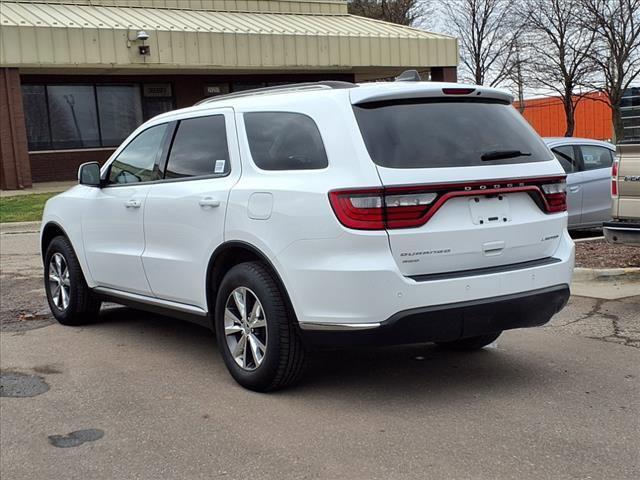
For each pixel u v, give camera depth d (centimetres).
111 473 373
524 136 494
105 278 632
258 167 480
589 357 548
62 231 686
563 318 666
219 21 2267
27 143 2088
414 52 2492
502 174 455
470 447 389
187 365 553
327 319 429
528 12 3475
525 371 520
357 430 416
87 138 2267
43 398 486
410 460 375
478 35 3622
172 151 566
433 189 429
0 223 1415
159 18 2173
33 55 1845
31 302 792
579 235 1170
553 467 363
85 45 1917
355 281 416
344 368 535
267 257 457
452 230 436
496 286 446
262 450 393
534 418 429
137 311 753
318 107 456
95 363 563
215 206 497
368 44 2394
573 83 3114
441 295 428
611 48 2722
